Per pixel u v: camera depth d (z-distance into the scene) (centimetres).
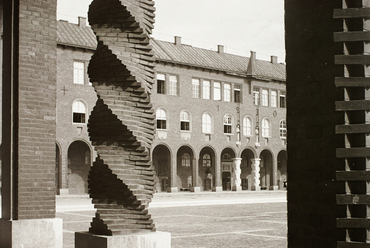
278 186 6066
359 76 472
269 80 5794
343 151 465
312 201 498
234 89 5562
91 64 781
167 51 5141
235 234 1503
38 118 1029
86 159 4556
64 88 4253
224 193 4881
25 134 1014
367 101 462
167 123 4922
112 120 758
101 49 773
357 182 464
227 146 5394
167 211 2530
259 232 1556
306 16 516
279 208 2745
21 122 1012
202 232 1566
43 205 1019
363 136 464
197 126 5159
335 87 481
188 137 5069
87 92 4366
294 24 529
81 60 4369
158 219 2058
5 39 1070
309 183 502
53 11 1065
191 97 5134
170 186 4919
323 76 494
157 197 4106
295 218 516
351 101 466
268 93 5856
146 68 774
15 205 1005
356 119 470
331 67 486
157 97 4866
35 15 1043
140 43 770
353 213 465
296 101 522
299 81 520
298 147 517
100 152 765
